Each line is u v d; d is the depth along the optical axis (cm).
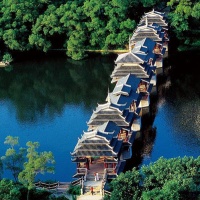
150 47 14762
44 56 17625
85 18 17388
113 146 10056
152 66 14075
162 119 12812
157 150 11481
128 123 10938
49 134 12381
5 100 14675
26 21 17512
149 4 17512
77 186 9756
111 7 17150
